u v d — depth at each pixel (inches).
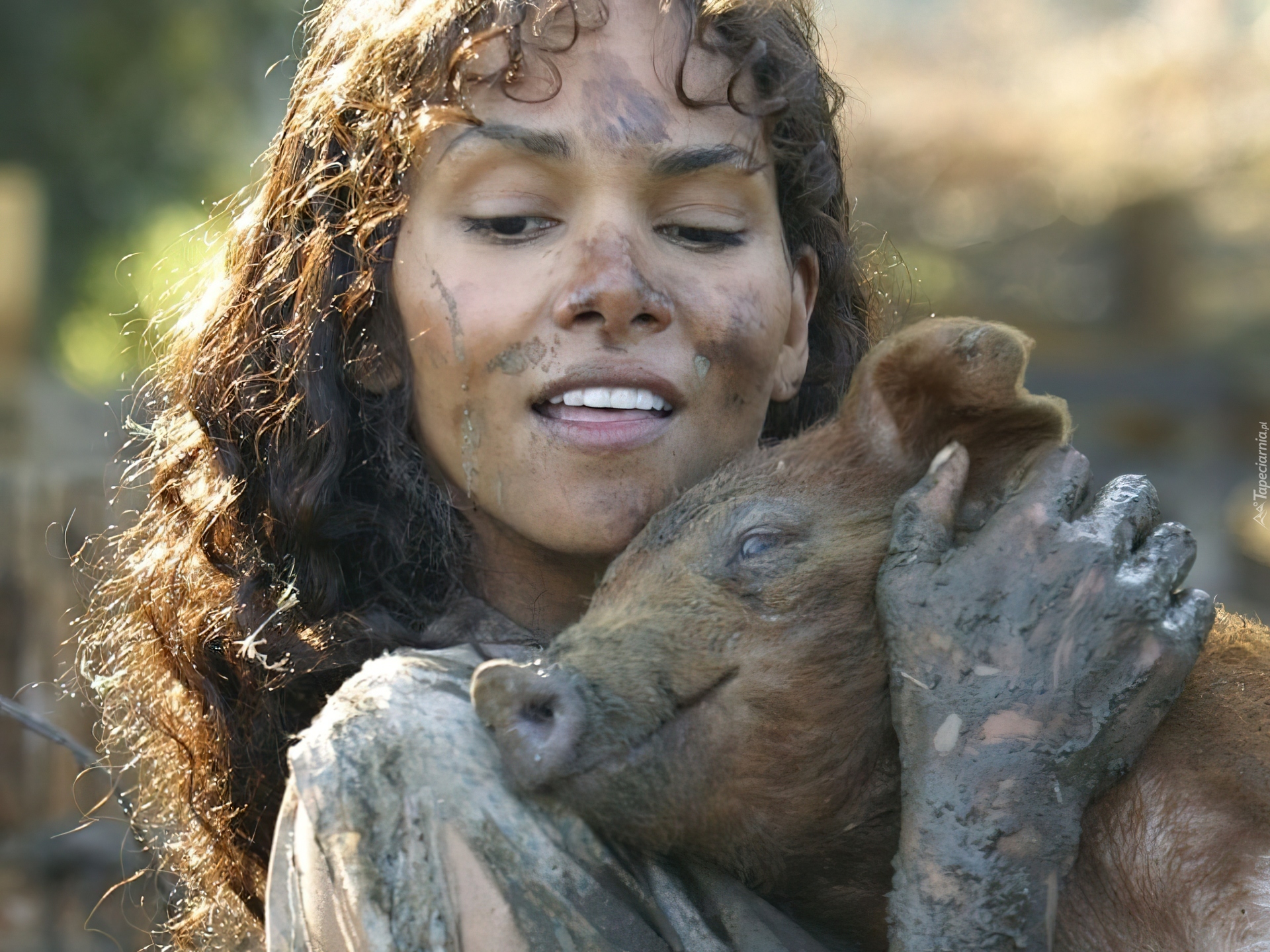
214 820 221.9
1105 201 1323.8
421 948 159.0
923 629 168.1
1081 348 1395.2
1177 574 173.3
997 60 1322.6
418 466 209.5
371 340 209.5
